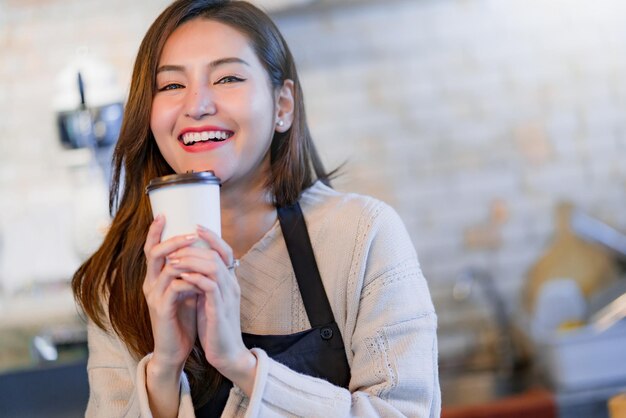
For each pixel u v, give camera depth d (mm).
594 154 4410
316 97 4410
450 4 4406
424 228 4414
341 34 4395
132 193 1660
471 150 4414
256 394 1405
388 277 1555
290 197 1628
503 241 4391
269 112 1567
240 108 1513
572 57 4410
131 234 1628
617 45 4410
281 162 1640
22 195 4406
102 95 3594
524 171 4402
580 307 4020
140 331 1591
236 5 1603
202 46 1524
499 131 4410
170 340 1407
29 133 4430
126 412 1502
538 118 4406
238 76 1529
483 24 4406
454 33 4406
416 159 4414
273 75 1598
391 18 4402
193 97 1502
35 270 4246
